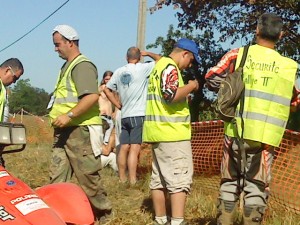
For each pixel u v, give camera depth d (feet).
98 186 24.29
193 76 49.75
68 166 24.14
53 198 18.97
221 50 52.19
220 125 31.89
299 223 24.32
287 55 47.03
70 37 23.82
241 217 22.93
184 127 23.02
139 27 46.03
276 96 19.93
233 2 48.57
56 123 23.38
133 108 31.68
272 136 19.88
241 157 20.20
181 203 23.02
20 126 18.76
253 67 20.12
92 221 18.63
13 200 17.07
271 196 26.99
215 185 29.99
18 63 25.45
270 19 20.25
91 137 23.85
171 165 22.95
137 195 29.76
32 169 39.06
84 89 23.34
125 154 32.42
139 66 31.86
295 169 27.96
